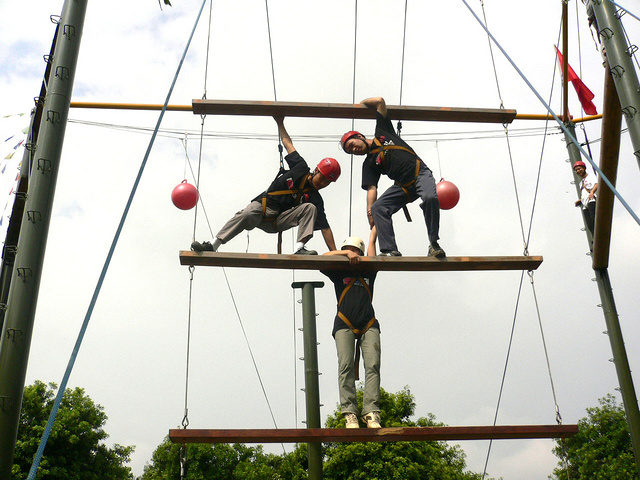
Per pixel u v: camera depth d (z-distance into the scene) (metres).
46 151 5.23
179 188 7.10
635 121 5.82
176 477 24.27
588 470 24.34
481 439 6.08
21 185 7.43
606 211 7.34
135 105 8.99
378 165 7.12
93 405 22.14
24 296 4.83
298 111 7.23
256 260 6.40
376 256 6.60
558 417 6.09
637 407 7.48
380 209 6.92
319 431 5.84
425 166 7.06
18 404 4.61
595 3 6.25
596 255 7.94
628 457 23.27
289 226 6.97
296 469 23.02
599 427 24.97
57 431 20.22
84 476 20.89
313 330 6.94
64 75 5.46
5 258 7.26
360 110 7.34
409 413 22.52
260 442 5.86
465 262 6.59
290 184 6.93
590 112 9.68
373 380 6.31
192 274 6.36
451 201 7.09
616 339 7.78
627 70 5.96
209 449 24.69
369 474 20.50
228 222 6.77
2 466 4.44
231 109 7.06
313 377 6.78
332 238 7.02
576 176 8.85
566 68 8.70
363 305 6.52
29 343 4.78
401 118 7.45
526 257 6.62
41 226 5.05
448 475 21.53
